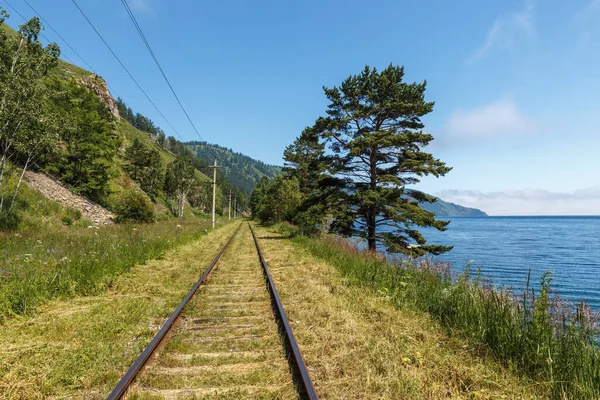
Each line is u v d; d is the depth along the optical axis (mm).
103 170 33406
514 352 4469
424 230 89750
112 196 37125
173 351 4508
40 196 23078
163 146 179875
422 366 4172
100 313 5949
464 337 5133
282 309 5914
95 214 28797
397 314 6105
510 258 32156
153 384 3660
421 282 7852
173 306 6480
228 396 3453
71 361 4086
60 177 29875
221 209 129125
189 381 3719
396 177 17844
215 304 6809
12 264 7758
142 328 5324
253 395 3504
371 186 19281
